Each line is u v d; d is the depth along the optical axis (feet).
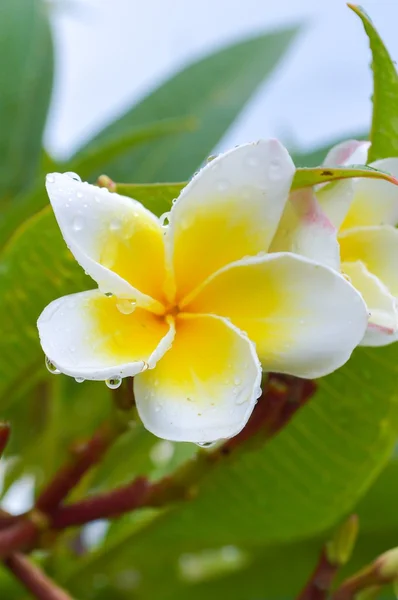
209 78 2.78
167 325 1.65
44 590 1.88
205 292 1.66
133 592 2.40
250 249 1.66
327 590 1.86
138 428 2.23
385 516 2.22
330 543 1.87
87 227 1.63
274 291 1.64
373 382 1.90
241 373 1.61
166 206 1.75
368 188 1.73
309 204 1.65
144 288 1.66
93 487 2.23
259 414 1.79
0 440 1.72
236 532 2.07
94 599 2.36
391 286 1.72
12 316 1.92
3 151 2.49
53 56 2.66
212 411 1.60
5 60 2.59
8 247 1.87
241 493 2.01
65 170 2.07
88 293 1.64
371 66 1.76
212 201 1.65
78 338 1.61
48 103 2.60
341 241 1.73
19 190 2.48
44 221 1.85
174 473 1.85
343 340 1.61
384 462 1.95
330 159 1.71
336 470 1.97
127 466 2.23
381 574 1.84
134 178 2.50
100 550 2.14
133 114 2.66
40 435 2.20
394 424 1.92
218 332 1.63
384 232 1.73
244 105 2.73
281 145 1.62
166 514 2.07
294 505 2.01
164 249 1.66
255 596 2.40
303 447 1.96
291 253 1.62
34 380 2.00
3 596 2.20
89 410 2.22
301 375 1.63
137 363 1.59
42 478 2.17
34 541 1.85
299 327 1.63
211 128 2.64
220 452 1.82
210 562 2.50
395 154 1.78
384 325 1.67
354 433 1.94
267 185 1.64
